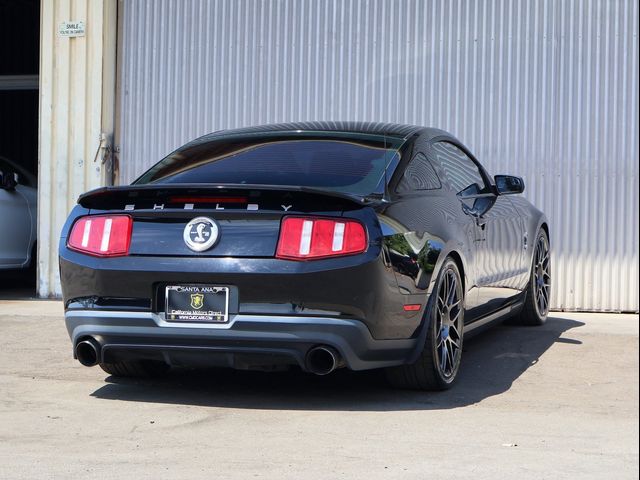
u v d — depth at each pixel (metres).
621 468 3.68
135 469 3.64
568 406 4.87
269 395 5.08
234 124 9.52
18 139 17.94
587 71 8.80
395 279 4.57
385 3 9.17
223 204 4.54
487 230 5.93
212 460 3.78
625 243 8.72
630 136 8.73
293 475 3.56
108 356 4.80
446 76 9.06
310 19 9.34
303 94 9.37
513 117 8.93
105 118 9.63
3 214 9.80
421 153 5.40
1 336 7.03
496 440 4.13
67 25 9.60
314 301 4.43
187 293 4.57
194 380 5.48
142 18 9.66
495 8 8.95
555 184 8.84
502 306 6.46
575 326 7.56
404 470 3.63
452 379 5.20
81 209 4.84
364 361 4.57
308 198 4.48
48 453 3.89
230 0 9.49
